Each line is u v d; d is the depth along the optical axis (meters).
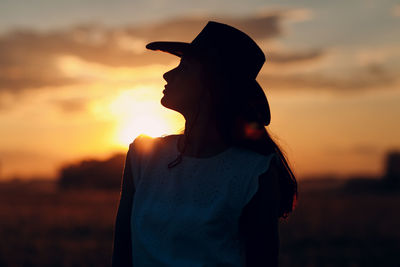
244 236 1.96
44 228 22.45
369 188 83.88
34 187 78.94
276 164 2.01
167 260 1.88
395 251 15.66
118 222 2.12
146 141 2.13
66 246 16.20
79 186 75.31
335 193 74.25
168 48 2.05
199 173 1.96
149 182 2.03
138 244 1.95
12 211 34.22
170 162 2.02
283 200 2.10
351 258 14.29
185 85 2.06
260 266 1.90
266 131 2.04
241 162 1.95
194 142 2.03
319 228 22.48
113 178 74.12
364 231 21.39
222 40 2.02
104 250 15.45
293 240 18.41
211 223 1.89
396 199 54.59
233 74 1.99
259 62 2.05
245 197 1.90
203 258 1.88
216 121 1.98
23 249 15.43
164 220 1.92
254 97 2.02
